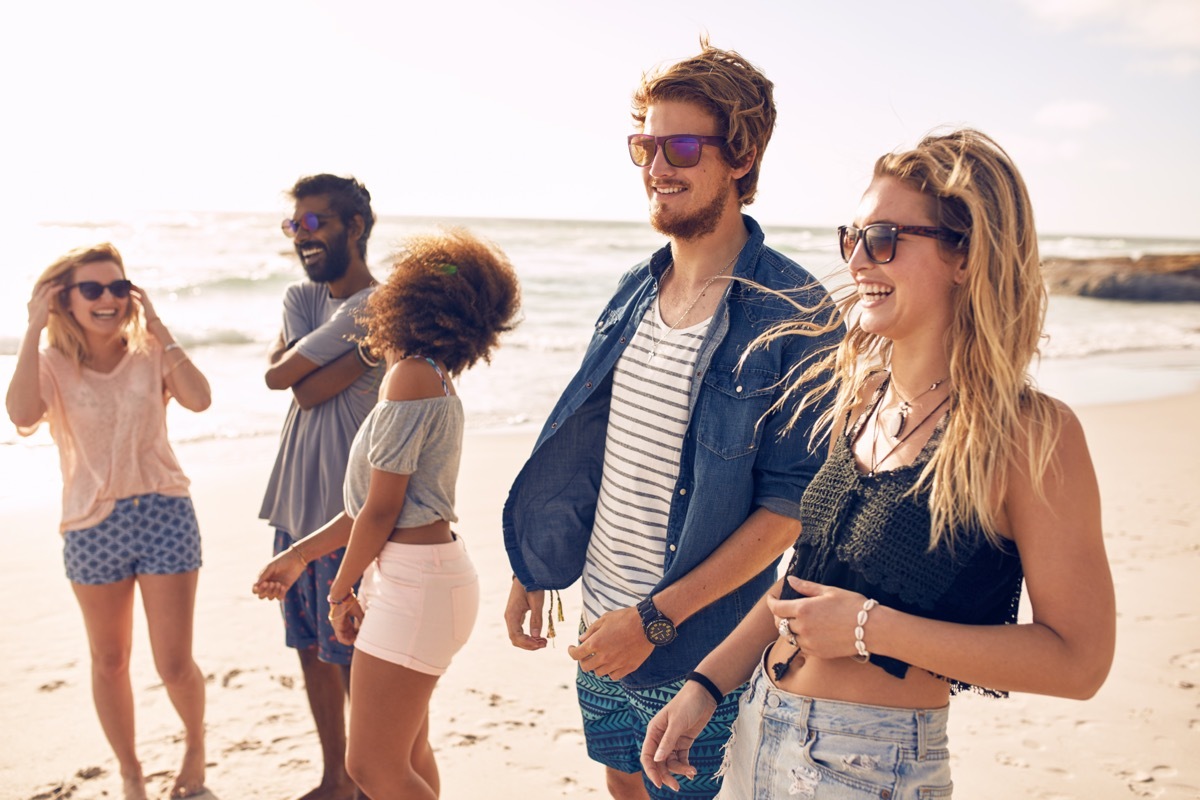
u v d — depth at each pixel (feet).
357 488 9.34
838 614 5.34
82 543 10.96
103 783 11.61
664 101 7.69
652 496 7.94
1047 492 4.96
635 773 8.51
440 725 13.17
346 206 11.62
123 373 11.10
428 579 8.89
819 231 281.13
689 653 7.77
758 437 7.41
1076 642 4.83
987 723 13.35
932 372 5.62
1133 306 103.65
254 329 53.57
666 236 8.00
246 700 13.85
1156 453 30.63
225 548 19.98
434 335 8.91
